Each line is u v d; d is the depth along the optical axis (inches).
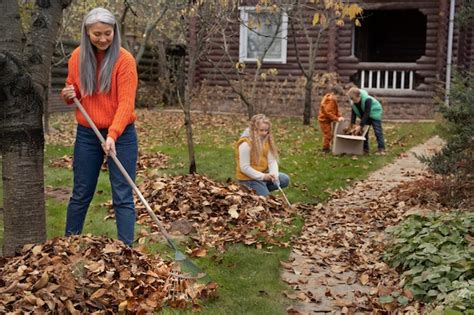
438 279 185.6
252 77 765.3
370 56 930.7
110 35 191.0
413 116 718.5
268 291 191.6
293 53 755.4
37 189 186.4
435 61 723.4
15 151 182.4
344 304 183.8
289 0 426.6
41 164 187.3
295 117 711.1
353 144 463.2
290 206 292.0
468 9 334.0
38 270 165.2
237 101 757.3
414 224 232.8
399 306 181.6
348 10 298.2
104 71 192.7
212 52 776.3
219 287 191.6
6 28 176.1
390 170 410.3
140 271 176.6
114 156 188.9
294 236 252.7
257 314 173.3
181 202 275.6
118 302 162.6
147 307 165.2
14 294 156.8
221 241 237.9
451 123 335.9
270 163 297.3
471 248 206.7
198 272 193.8
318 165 420.5
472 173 299.6
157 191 288.0
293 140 540.7
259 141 292.0
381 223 276.1
